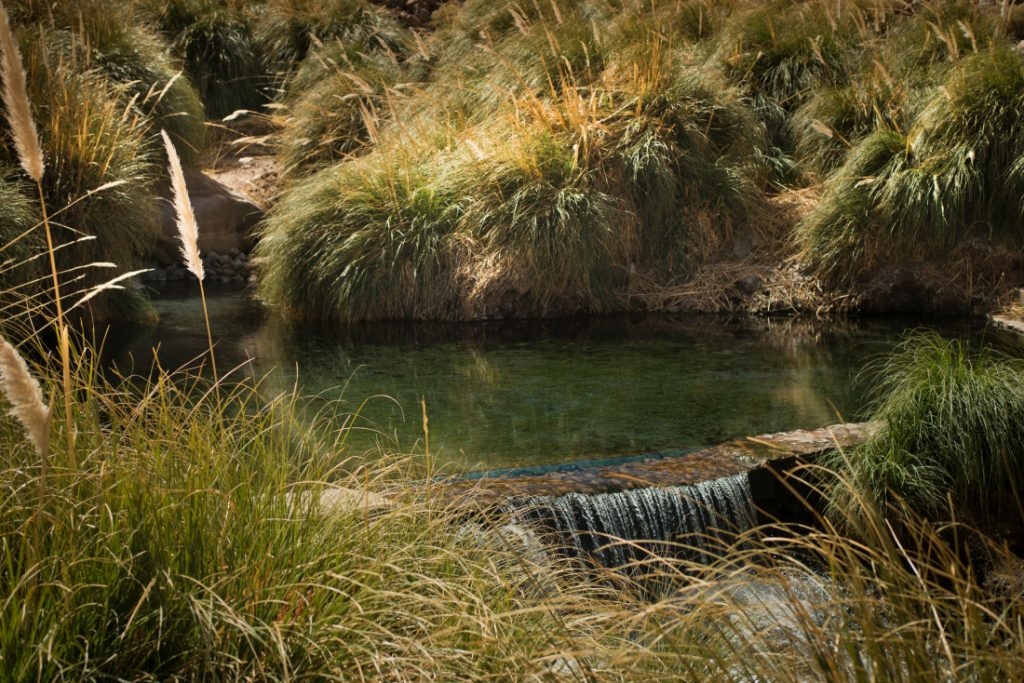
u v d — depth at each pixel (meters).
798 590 2.98
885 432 5.94
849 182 10.57
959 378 5.95
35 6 11.38
